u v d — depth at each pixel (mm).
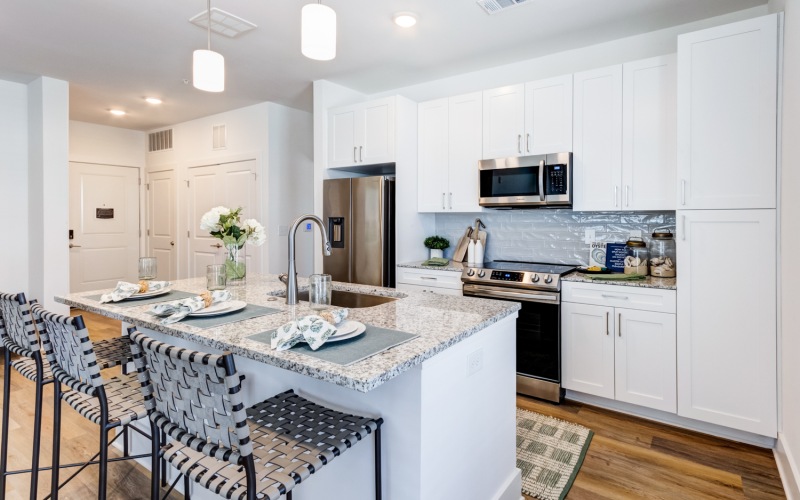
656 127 2744
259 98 4633
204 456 1230
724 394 2365
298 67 3707
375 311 1800
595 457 2273
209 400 1070
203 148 5488
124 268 6129
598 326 2768
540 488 2006
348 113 3908
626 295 2656
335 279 3943
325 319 1485
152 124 5832
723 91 2322
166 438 1930
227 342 1388
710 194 2367
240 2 2637
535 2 2631
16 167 4180
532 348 3012
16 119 4168
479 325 1582
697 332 2430
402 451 1344
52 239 4039
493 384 1740
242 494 1066
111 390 1690
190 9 2717
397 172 3635
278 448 1235
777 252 2205
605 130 2930
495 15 2787
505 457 1848
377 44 3229
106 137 5918
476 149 3506
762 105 2227
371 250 3711
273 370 1689
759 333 2260
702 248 2398
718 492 1979
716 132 2342
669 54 2723
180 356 1072
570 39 3143
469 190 3559
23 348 1762
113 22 2891
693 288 2430
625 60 3131
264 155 4836
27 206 4250
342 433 1300
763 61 2221
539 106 3186
